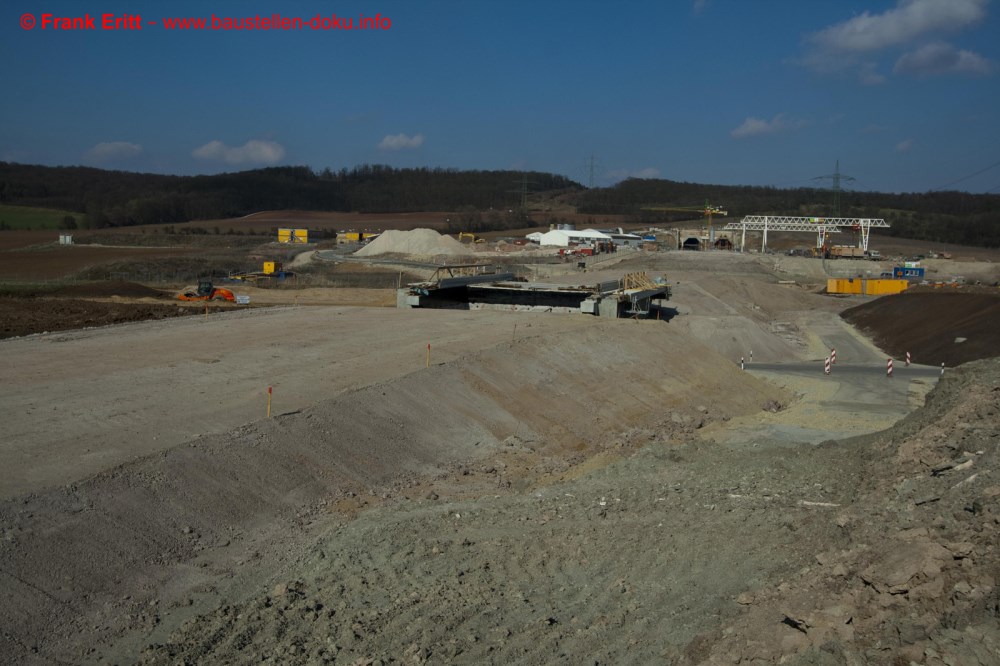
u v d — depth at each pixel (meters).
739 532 13.54
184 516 14.69
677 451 21.03
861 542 11.15
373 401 21.70
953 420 16.70
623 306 41.88
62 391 20.75
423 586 12.39
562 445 23.64
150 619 11.76
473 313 39.78
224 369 24.34
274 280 66.19
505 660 9.90
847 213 191.50
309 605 11.82
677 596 11.29
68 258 84.88
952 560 9.08
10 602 11.27
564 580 12.53
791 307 68.06
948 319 47.97
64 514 13.41
